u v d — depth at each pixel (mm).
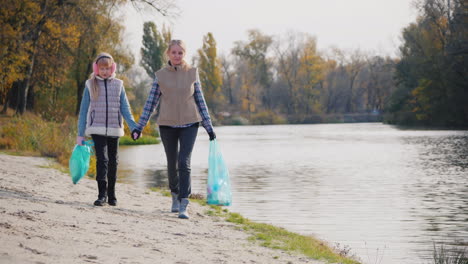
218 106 123062
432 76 70000
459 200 14219
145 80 106375
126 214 8023
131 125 8469
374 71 122938
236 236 7586
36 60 42219
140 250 5723
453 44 67438
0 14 36719
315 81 126062
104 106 8430
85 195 9875
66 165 17859
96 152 8617
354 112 129875
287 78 127688
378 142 44188
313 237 9023
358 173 21531
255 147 40969
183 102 8180
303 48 126312
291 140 51125
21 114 40656
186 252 5969
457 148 35438
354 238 9680
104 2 37500
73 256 5035
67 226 6391
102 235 6211
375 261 7969
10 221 6105
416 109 77688
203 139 56969
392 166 24438
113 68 8477
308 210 12672
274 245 7285
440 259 7930
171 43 8234
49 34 39438
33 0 37750
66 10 39344
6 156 18938
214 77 122375
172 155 8508
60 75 44312
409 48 80000
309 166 24922
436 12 69188
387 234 10023
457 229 10484
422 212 12438
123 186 12945
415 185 17562
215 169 8812
